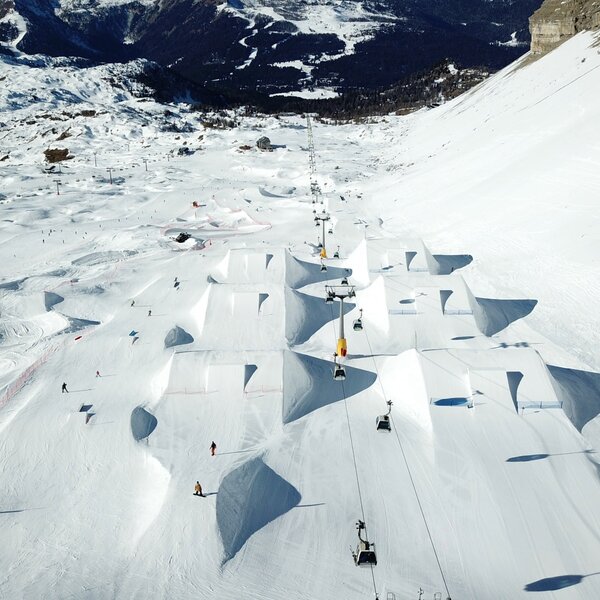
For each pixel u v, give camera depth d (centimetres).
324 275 6256
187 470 3192
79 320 5541
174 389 3859
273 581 2581
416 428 3481
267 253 6225
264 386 3816
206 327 4950
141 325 5228
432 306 4850
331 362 4206
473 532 2786
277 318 4966
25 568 2725
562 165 7700
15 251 8169
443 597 2466
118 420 3719
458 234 7300
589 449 3262
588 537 2741
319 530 2841
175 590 2558
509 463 3166
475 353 3844
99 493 3175
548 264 5828
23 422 3741
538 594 2478
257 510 2955
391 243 6362
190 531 2800
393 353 4506
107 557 2762
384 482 3108
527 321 4972
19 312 5731
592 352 4391
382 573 2597
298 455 3328
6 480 3297
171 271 6700
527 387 3591
